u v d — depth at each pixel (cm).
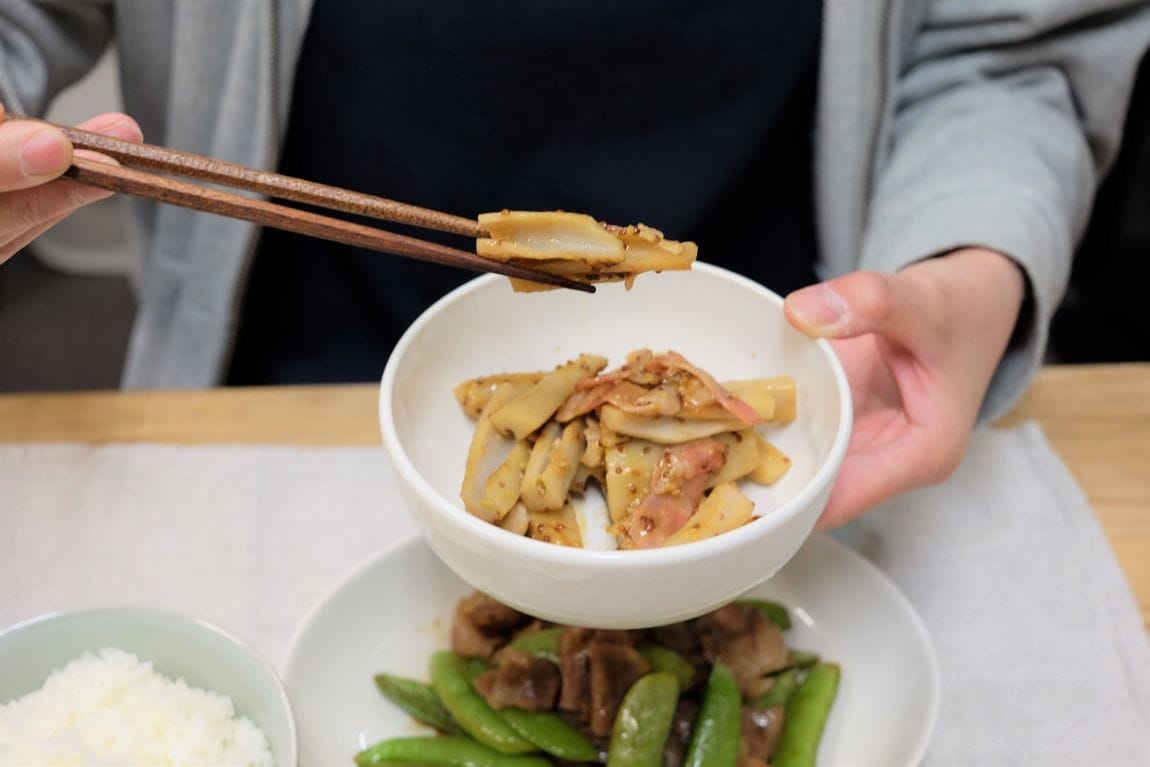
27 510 67
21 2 73
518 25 71
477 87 73
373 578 58
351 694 56
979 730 57
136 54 78
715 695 54
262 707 50
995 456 70
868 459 59
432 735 55
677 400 52
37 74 75
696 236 79
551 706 54
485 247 49
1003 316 65
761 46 73
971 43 79
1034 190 70
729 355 57
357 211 48
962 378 61
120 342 146
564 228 49
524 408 53
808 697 55
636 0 71
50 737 50
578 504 54
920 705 53
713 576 46
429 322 53
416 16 72
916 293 58
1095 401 73
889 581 57
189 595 63
